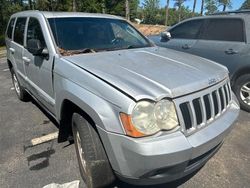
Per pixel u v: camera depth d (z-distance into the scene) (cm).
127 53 336
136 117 216
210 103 254
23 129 428
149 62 295
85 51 337
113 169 244
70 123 319
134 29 429
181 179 299
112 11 4747
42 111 501
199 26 571
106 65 281
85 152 258
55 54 322
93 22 384
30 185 295
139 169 220
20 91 537
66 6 3900
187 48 584
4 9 2938
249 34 479
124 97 221
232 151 352
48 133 411
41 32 356
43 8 3688
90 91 249
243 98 492
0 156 352
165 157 214
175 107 227
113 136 225
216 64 317
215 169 315
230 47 500
